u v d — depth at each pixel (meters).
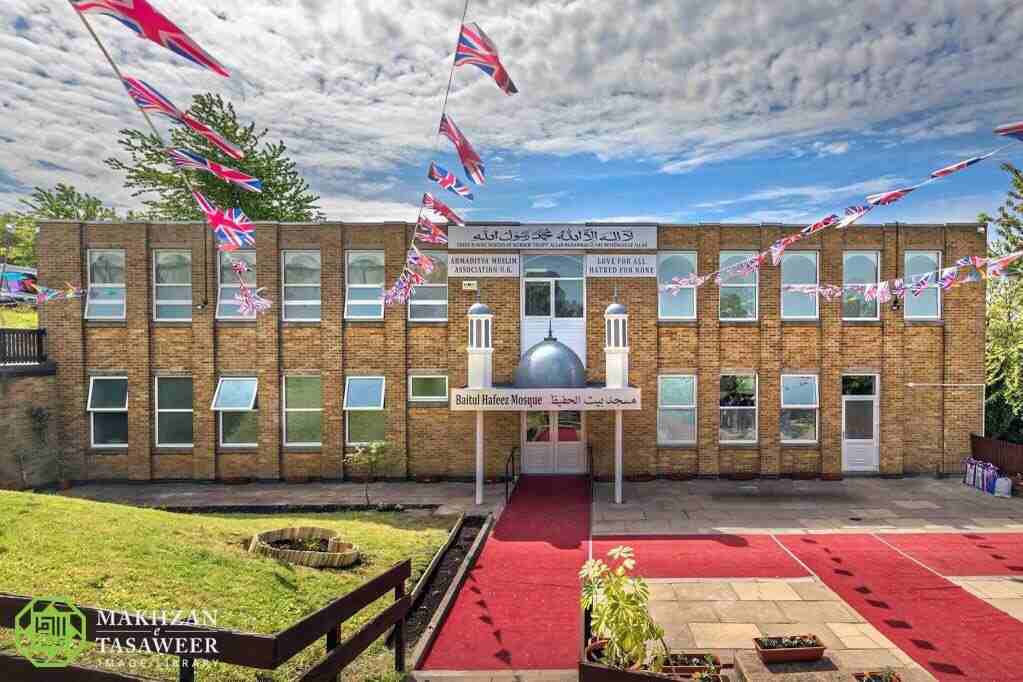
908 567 10.45
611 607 5.91
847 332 17.55
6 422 15.77
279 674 6.21
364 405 17.30
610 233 17.31
